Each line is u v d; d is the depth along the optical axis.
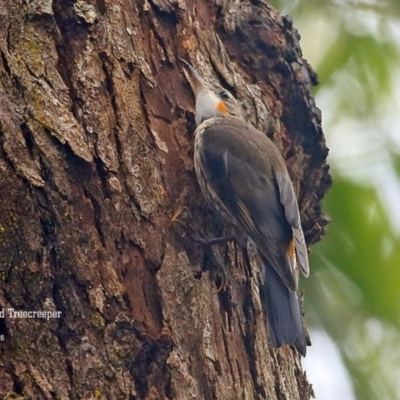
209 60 9.81
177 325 7.89
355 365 11.20
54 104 7.94
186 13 9.64
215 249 8.84
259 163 9.67
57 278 7.38
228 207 9.52
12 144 7.57
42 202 7.51
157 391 7.43
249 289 9.02
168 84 9.27
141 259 7.99
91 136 8.12
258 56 10.25
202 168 9.28
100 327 7.35
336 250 10.82
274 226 9.43
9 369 6.94
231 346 8.30
